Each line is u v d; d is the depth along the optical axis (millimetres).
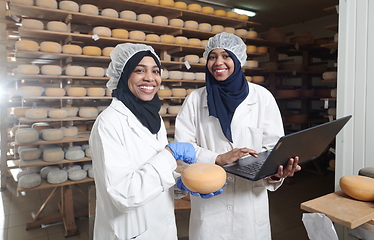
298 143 877
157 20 2877
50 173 2357
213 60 1323
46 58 2664
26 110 2381
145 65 971
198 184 881
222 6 4406
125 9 2949
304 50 4398
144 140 971
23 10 2381
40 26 2369
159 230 988
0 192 3297
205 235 1292
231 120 1324
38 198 3150
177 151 976
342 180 1002
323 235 861
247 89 1363
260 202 1306
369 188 928
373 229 848
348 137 1661
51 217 2570
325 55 4707
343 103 1673
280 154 869
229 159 1135
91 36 2535
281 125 1348
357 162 1626
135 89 979
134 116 983
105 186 851
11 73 3439
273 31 3830
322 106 5191
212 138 1344
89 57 2533
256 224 1285
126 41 2721
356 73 1601
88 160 2518
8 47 3305
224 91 1347
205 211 1297
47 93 2404
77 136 2607
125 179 858
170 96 3012
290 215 2713
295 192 3330
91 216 2076
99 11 2955
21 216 2705
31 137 2303
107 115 935
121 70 1021
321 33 5156
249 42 3693
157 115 1056
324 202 946
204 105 1368
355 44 1594
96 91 2570
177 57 3406
